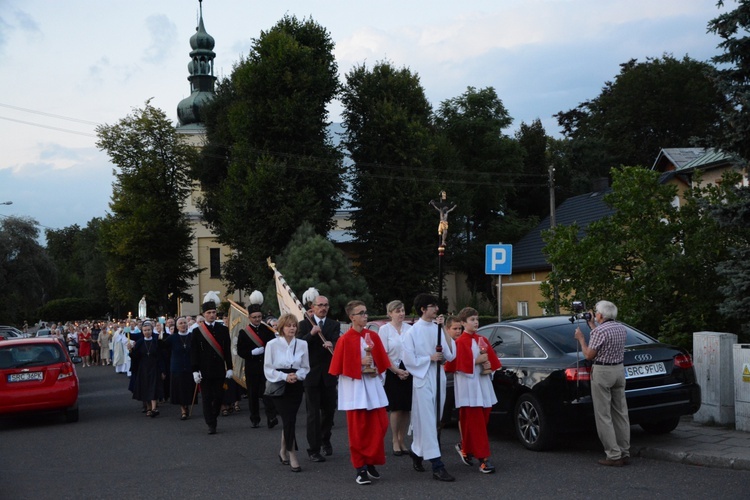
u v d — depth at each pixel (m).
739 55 12.05
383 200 42.19
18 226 59.75
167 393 17.42
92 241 96.44
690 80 49.66
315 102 40.38
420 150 42.50
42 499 7.97
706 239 13.55
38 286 59.59
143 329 15.60
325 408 10.10
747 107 11.70
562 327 10.38
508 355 10.45
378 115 42.31
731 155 12.27
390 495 7.70
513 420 10.15
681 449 9.09
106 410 17.03
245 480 8.65
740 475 8.05
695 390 9.67
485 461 8.65
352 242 44.38
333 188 41.12
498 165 50.50
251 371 12.93
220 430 12.85
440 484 8.14
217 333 12.62
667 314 13.86
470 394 8.70
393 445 10.05
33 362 14.47
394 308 9.80
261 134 40.47
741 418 10.12
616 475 8.28
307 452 10.23
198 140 65.56
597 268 14.19
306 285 36.94
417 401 8.49
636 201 14.27
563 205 46.59
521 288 44.00
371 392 8.29
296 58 40.50
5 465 10.17
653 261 13.69
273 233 39.06
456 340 8.80
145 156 50.94
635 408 9.24
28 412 14.37
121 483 8.70
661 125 50.91
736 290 11.88
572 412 9.27
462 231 49.00
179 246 51.94
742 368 10.10
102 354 37.94
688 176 26.55
